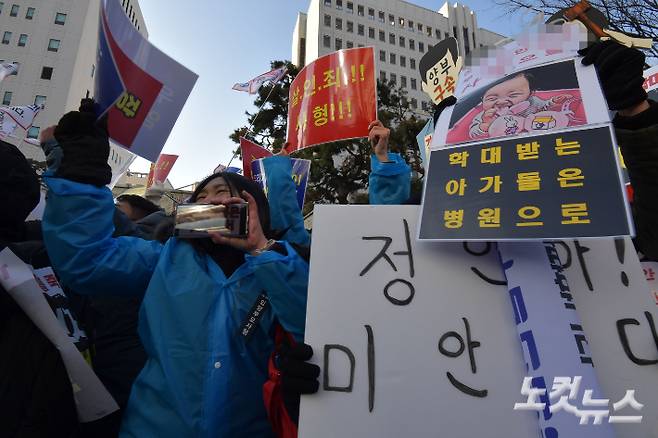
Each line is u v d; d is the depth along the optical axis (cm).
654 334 96
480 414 92
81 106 137
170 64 155
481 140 112
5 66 232
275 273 122
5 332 129
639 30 437
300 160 376
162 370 118
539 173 101
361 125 282
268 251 129
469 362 98
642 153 111
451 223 105
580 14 137
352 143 1330
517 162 105
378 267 112
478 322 102
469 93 125
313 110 301
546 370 90
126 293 140
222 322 125
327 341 103
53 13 3123
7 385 121
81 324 158
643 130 110
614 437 83
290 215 212
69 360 127
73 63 3066
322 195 1436
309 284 110
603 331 97
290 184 220
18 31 3019
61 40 3086
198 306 126
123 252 136
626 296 101
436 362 99
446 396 95
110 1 137
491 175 106
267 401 114
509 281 101
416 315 104
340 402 97
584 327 98
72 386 129
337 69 299
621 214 88
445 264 110
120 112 151
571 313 95
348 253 114
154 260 143
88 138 134
